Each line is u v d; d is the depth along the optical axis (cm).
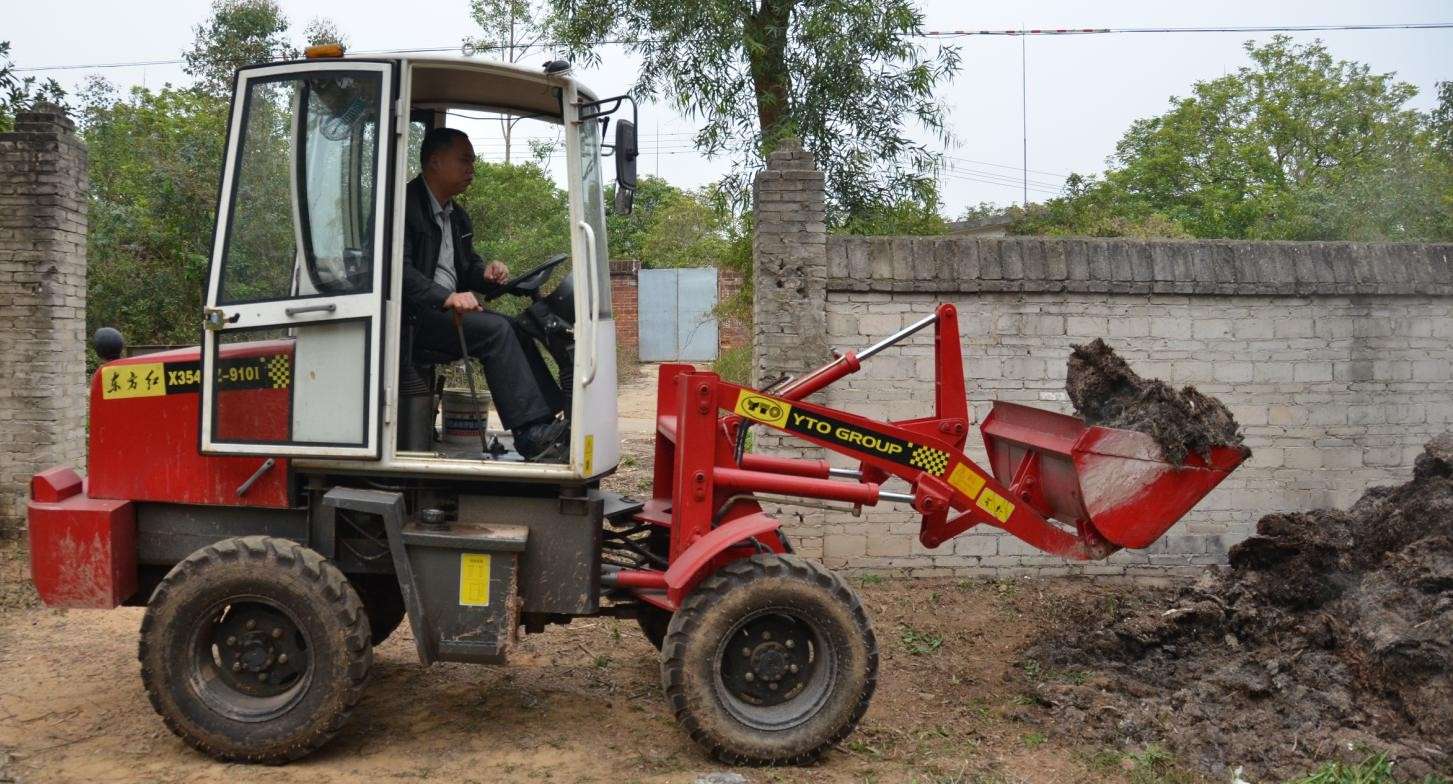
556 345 489
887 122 1282
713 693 442
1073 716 504
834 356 713
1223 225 2758
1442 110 1816
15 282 769
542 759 453
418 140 527
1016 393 732
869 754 468
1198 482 485
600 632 640
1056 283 724
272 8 2267
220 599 431
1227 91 3434
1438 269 748
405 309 476
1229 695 509
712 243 3038
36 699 513
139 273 1336
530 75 459
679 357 2802
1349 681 495
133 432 468
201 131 1558
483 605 450
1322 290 737
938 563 743
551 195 2009
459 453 483
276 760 437
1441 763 432
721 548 441
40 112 767
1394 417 752
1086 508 481
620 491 1013
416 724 492
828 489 479
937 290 720
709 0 1223
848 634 448
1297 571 557
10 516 777
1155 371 737
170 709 432
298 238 446
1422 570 509
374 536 472
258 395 451
